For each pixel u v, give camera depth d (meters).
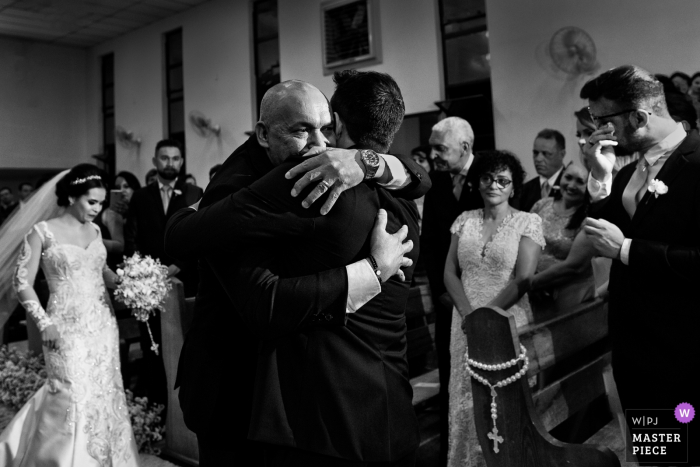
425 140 7.57
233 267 1.28
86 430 2.85
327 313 1.26
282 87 1.37
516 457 1.93
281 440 1.27
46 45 11.52
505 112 6.74
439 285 3.07
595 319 2.72
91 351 2.98
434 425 3.43
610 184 2.18
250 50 9.29
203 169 9.91
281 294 1.23
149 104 10.78
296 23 8.62
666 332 1.83
